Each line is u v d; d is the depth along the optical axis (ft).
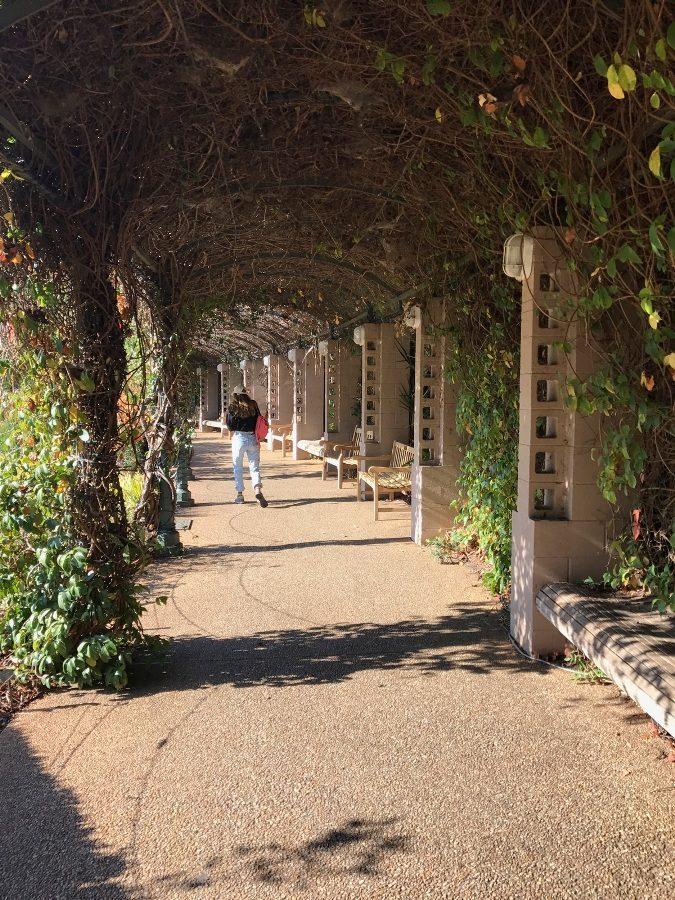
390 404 35.55
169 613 17.95
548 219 13.92
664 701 9.07
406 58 10.88
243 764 10.57
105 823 9.16
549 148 10.65
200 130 13.29
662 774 10.10
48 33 10.07
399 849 8.51
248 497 37.37
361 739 11.27
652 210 10.03
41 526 13.89
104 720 12.13
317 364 54.54
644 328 11.18
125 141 12.71
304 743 11.19
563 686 13.20
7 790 9.96
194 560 23.53
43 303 12.81
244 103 12.91
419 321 25.07
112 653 13.24
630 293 10.03
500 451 19.42
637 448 11.87
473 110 11.16
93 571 13.64
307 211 19.44
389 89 12.46
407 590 19.81
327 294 37.60
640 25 7.85
